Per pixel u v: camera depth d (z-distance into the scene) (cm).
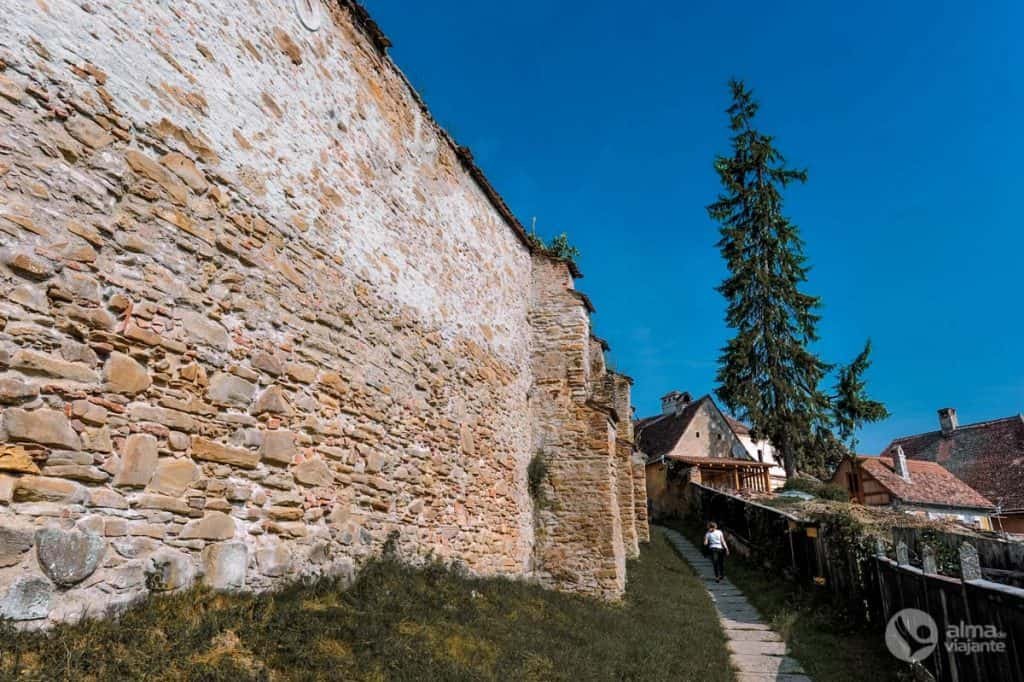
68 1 400
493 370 1012
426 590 638
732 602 1266
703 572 1589
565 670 583
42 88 377
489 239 1066
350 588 562
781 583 1356
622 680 622
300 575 532
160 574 405
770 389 2723
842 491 2389
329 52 673
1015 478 3266
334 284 632
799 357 2711
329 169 648
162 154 452
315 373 587
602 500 1084
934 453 3778
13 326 347
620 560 1118
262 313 529
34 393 353
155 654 348
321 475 577
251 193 534
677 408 3838
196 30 497
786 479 2594
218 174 501
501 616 687
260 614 439
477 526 888
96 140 405
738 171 2981
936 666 659
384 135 765
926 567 704
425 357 804
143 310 423
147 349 421
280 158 576
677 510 2738
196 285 467
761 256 2862
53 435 358
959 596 601
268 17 583
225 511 468
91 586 367
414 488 741
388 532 680
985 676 545
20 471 341
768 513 1589
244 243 518
